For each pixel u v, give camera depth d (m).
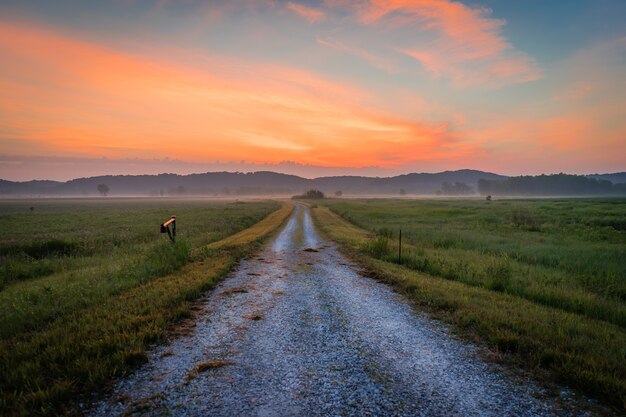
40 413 3.80
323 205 88.75
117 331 6.07
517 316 7.27
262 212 56.28
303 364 5.27
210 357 5.45
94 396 4.22
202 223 35.25
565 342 5.82
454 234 25.91
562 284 11.02
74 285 9.43
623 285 10.78
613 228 30.89
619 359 5.29
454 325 7.11
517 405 4.18
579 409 4.11
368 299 9.16
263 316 7.59
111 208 90.31
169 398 4.21
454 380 4.80
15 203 135.75
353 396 4.35
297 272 12.72
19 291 9.38
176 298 8.27
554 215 43.75
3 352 5.09
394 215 47.81
